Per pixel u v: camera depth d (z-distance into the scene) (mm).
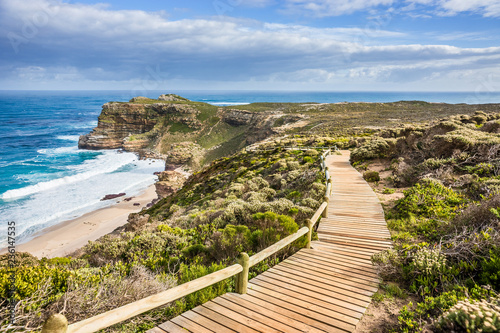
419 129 19109
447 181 10039
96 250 9055
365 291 4738
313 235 7617
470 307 3117
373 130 50750
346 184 13773
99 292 4148
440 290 4496
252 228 8383
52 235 32562
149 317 4242
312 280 5160
